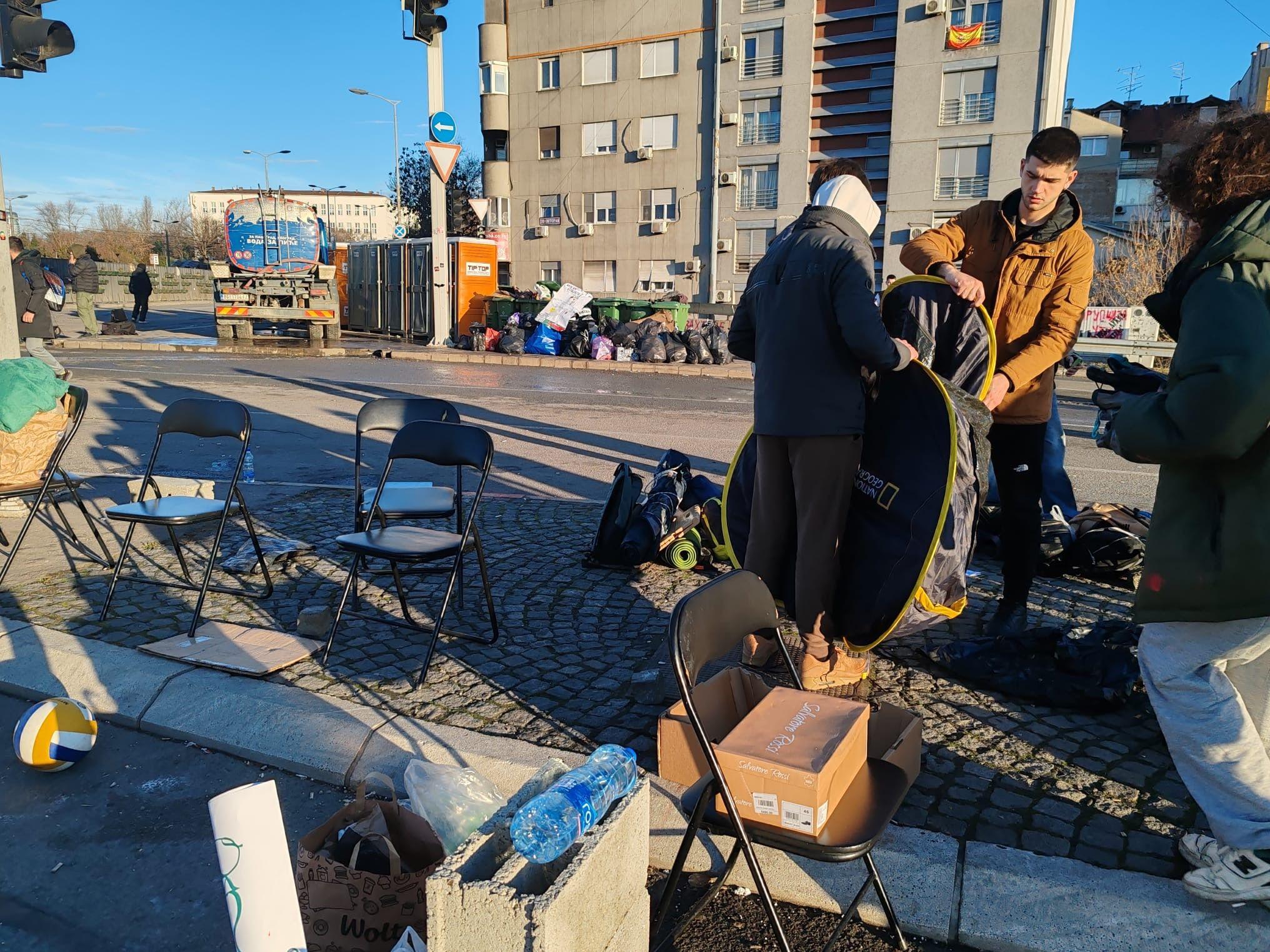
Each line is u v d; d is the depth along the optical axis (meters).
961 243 4.24
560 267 43.41
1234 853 2.39
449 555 3.94
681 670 2.10
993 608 4.82
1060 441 5.95
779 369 3.41
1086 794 3.03
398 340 24.33
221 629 4.34
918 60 34.72
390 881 2.19
